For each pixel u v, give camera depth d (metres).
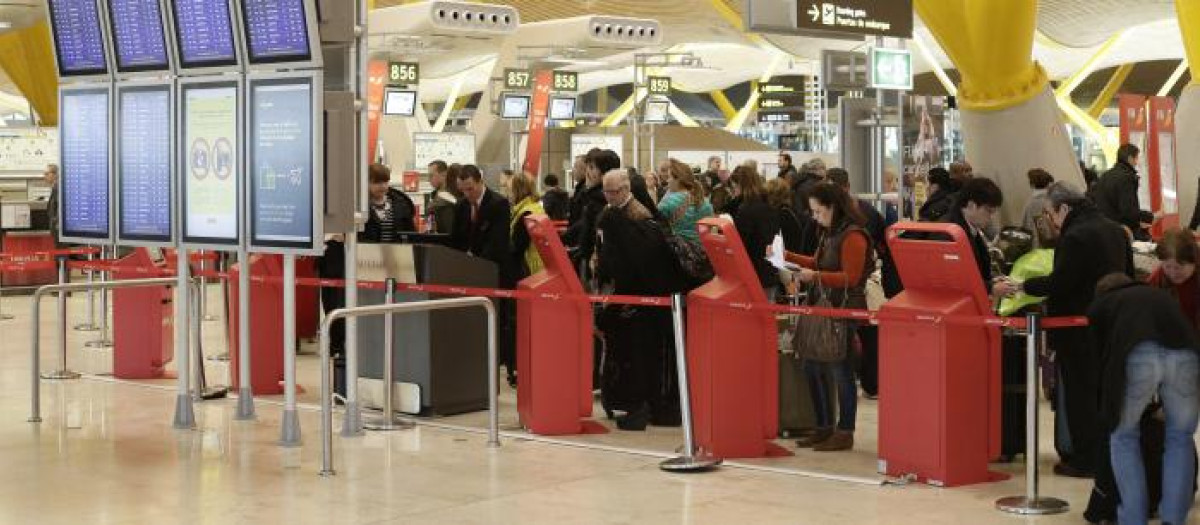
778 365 10.42
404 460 9.77
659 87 37.34
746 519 8.00
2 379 13.80
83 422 11.34
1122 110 18.42
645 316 10.90
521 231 13.15
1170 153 18.66
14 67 43.84
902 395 8.84
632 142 36.31
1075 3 35.78
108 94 10.98
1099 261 8.59
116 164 10.98
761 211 11.72
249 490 8.84
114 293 13.88
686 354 9.93
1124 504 7.37
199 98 10.31
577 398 10.74
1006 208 18.44
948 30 17.92
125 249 19.81
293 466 9.57
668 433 10.79
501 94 30.30
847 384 9.85
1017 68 18.03
